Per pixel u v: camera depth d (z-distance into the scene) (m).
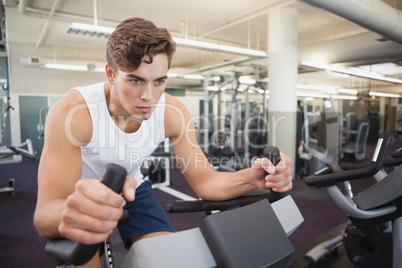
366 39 4.68
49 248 0.36
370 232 1.42
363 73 5.99
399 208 1.29
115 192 0.30
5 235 2.56
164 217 0.72
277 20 4.31
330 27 5.40
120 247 2.11
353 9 2.65
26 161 6.54
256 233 0.42
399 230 1.30
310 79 10.19
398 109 10.62
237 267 0.38
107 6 4.20
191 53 7.41
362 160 6.34
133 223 0.69
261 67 5.53
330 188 1.33
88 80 7.44
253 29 5.45
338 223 2.69
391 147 8.04
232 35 5.89
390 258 1.49
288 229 0.49
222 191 0.66
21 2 3.67
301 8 4.39
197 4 4.18
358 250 1.63
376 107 11.35
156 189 3.90
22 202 3.54
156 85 0.48
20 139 6.57
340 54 4.99
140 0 4.00
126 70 0.46
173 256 0.38
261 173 0.59
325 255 2.07
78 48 6.75
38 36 5.73
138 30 0.45
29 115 6.69
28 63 6.10
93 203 0.29
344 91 8.49
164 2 4.09
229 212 0.42
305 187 4.01
